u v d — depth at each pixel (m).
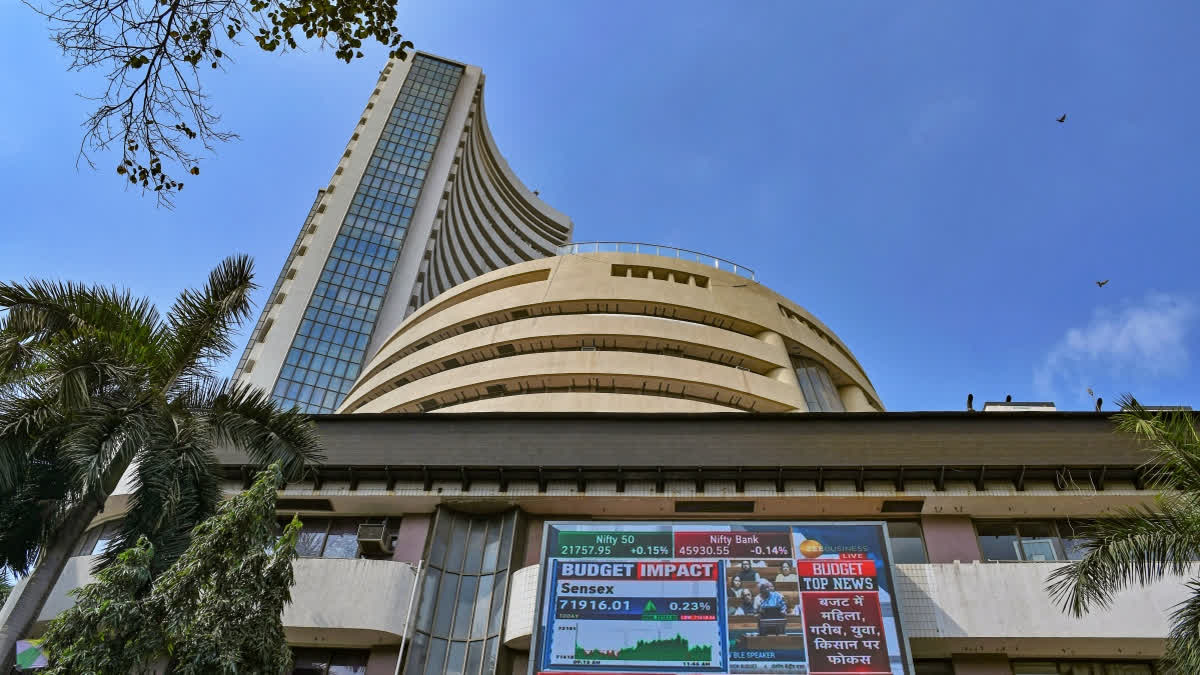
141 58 8.17
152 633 14.32
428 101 108.56
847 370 45.88
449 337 45.62
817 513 25.30
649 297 42.88
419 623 22.89
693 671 19.78
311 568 23.55
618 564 21.89
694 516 25.50
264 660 15.18
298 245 88.00
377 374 46.41
